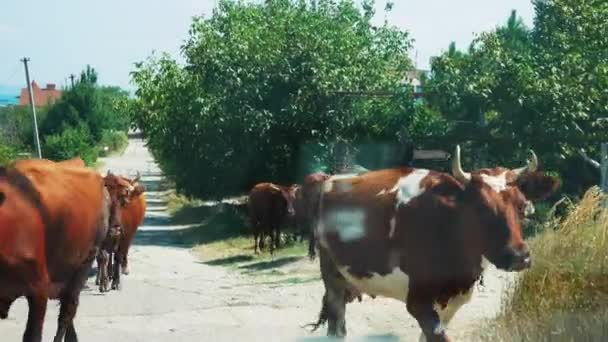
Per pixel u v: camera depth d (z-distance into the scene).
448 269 9.15
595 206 12.52
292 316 14.90
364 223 9.70
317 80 30.50
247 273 21.44
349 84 30.52
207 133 31.78
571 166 24.33
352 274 9.98
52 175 9.92
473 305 13.85
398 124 27.78
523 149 24.20
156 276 21.03
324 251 10.53
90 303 16.62
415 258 9.21
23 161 9.89
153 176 68.31
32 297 9.33
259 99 31.22
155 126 32.97
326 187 10.42
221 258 25.19
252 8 33.69
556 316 10.80
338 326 10.66
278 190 25.53
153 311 15.66
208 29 32.53
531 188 9.62
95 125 84.94
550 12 26.17
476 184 9.12
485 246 9.07
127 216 20.44
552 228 13.01
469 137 25.09
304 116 30.80
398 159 27.47
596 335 9.86
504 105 24.20
